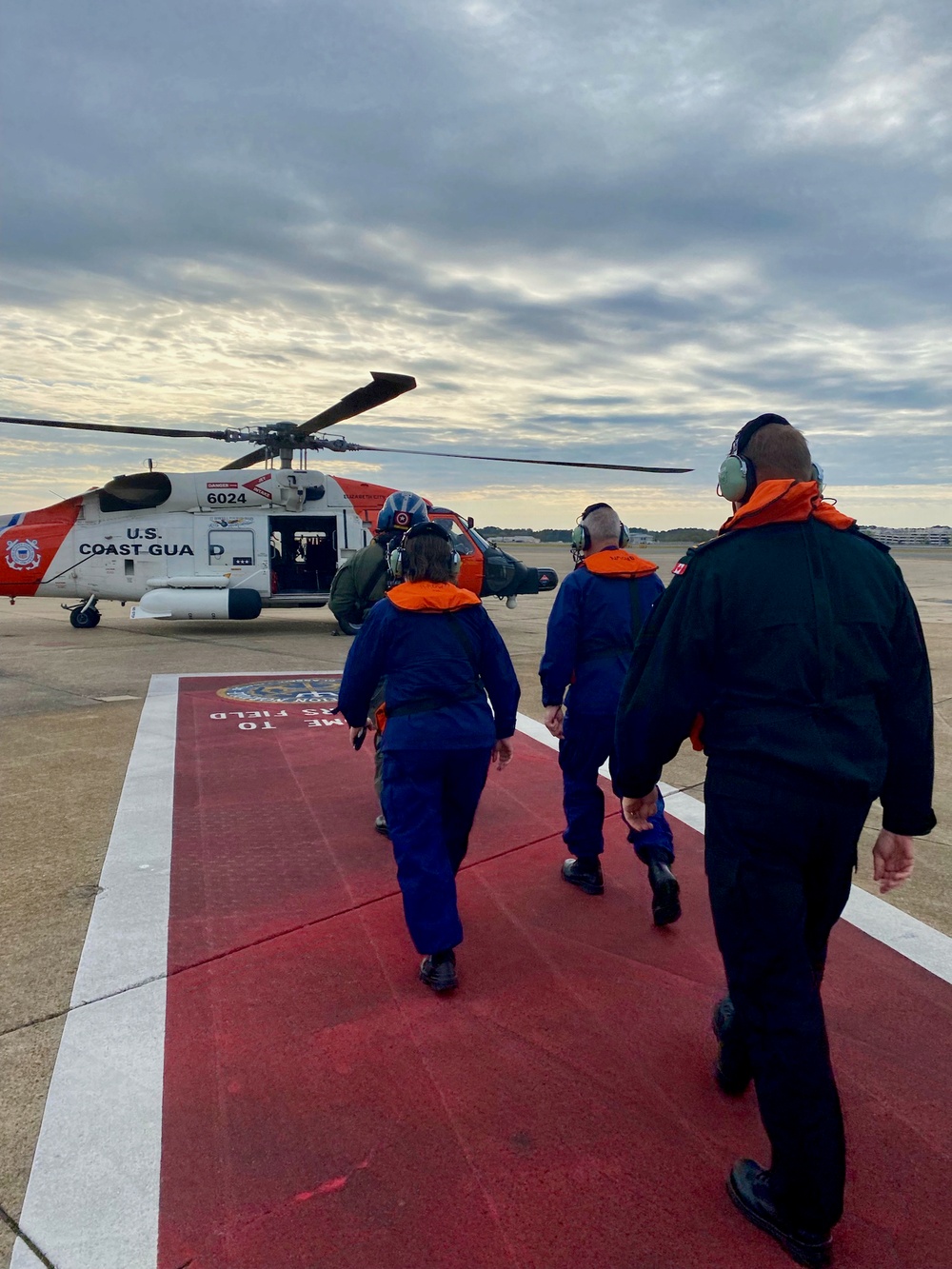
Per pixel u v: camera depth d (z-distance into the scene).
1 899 3.62
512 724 3.27
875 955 3.28
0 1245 1.86
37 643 12.45
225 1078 2.46
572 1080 2.48
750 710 1.91
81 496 13.67
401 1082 2.46
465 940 3.35
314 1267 1.83
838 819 1.88
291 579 14.35
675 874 4.09
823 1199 1.82
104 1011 2.78
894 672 1.99
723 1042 2.36
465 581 13.20
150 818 4.66
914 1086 2.49
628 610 3.65
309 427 12.98
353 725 3.24
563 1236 1.92
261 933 3.35
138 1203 1.99
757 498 1.97
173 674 9.43
